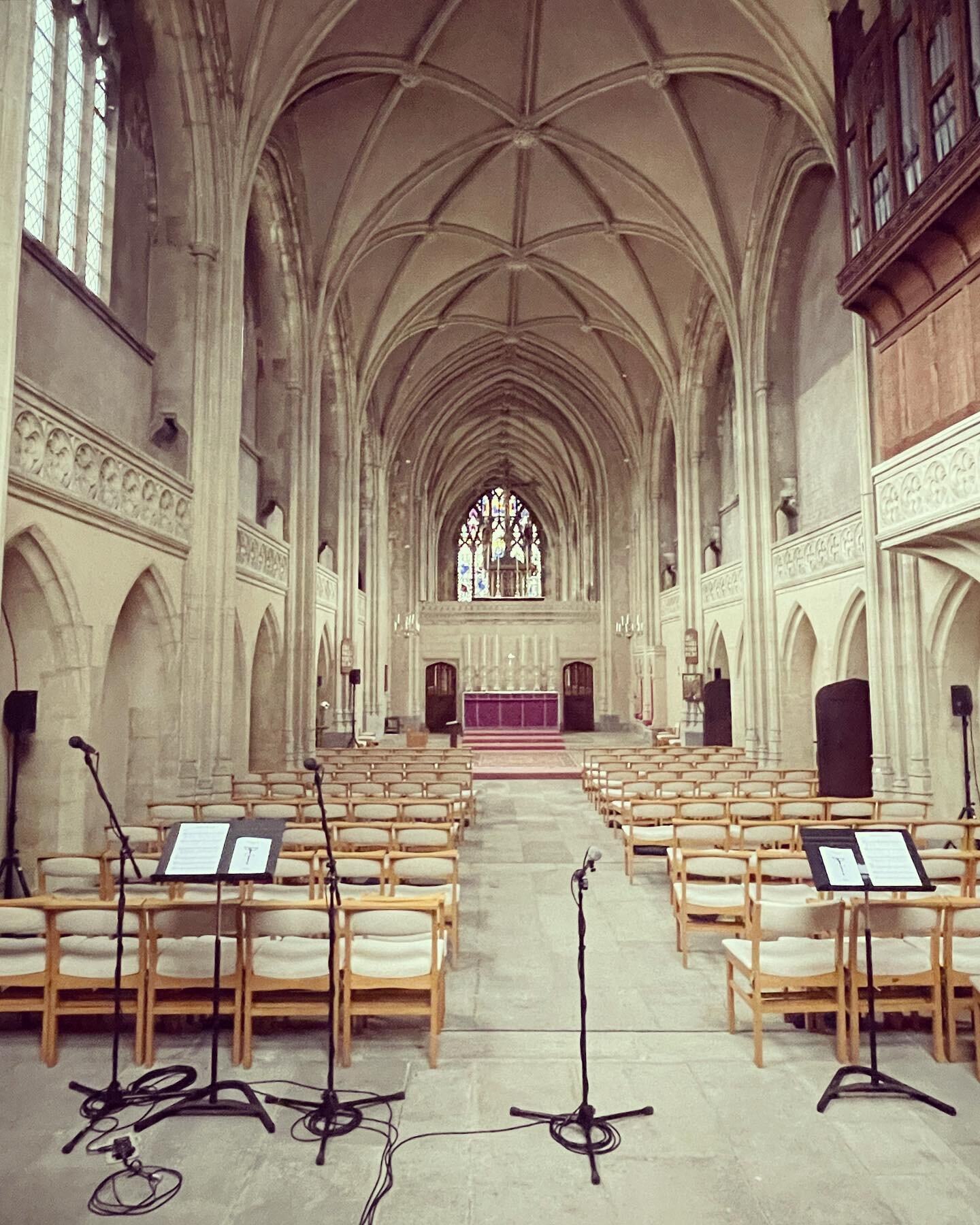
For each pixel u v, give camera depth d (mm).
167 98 12141
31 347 8680
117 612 9773
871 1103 4570
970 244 8297
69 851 8875
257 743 16953
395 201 19031
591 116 17953
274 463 17766
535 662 35281
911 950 5410
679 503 25125
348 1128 4301
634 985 6398
